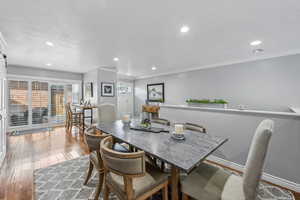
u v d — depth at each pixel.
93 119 5.01
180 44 2.68
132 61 4.03
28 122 4.89
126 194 1.04
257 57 3.55
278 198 1.61
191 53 3.28
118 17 1.77
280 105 3.27
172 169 1.21
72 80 5.73
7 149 3.07
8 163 2.45
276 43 2.64
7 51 3.06
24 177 2.04
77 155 2.78
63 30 2.10
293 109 2.88
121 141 1.72
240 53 3.26
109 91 4.93
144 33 2.21
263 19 1.81
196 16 1.75
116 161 1.00
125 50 3.04
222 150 2.30
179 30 2.11
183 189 1.21
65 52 3.16
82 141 3.61
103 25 1.96
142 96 7.07
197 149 1.28
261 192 1.70
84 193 1.70
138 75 6.73
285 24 1.94
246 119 2.05
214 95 4.46
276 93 3.33
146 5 1.53
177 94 5.56
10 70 4.48
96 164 1.56
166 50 3.03
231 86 4.09
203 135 1.72
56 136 4.05
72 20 1.83
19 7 1.55
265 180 1.90
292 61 3.10
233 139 2.18
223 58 3.71
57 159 2.61
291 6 1.54
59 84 5.50
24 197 1.64
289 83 3.15
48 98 5.27
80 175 2.07
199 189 1.14
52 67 4.83
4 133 2.62
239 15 1.72
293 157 1.70
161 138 1.59
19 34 2.23
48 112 5.28
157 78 6.32
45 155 2.78
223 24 1.94
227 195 1.04
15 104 4.64
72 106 5.43
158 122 2.56
